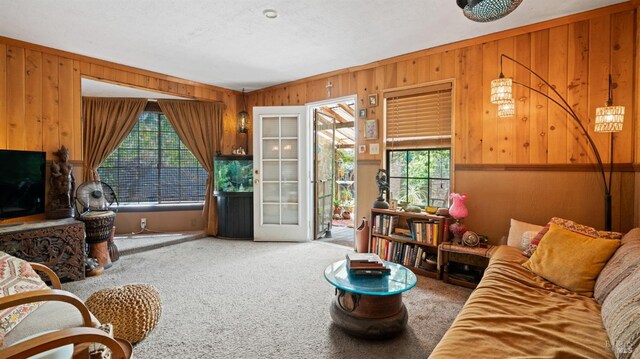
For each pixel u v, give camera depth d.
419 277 3.16
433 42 3.29
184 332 2.08
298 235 4.68
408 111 3.67
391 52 3.58
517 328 1.39
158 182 5.30
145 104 5.02
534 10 2.61
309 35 3.12
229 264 3.54
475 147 3.18
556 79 2.77
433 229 3.14
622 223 2.52
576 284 1.85
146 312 1.93
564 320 1.47
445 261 3.04
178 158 5.40
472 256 2.93
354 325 1.98
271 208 4.79
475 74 3.18
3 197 2.78
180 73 4.36
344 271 2.25
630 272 1.50
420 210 3.39
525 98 2.92
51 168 3.31
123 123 4.91
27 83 3.25
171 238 4.61
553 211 2.79
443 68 3.38
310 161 4.77
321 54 3.64
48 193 3.33
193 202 5.47
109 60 3.80
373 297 2.01
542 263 2.06
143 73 4.18
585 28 2.64
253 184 4.72
